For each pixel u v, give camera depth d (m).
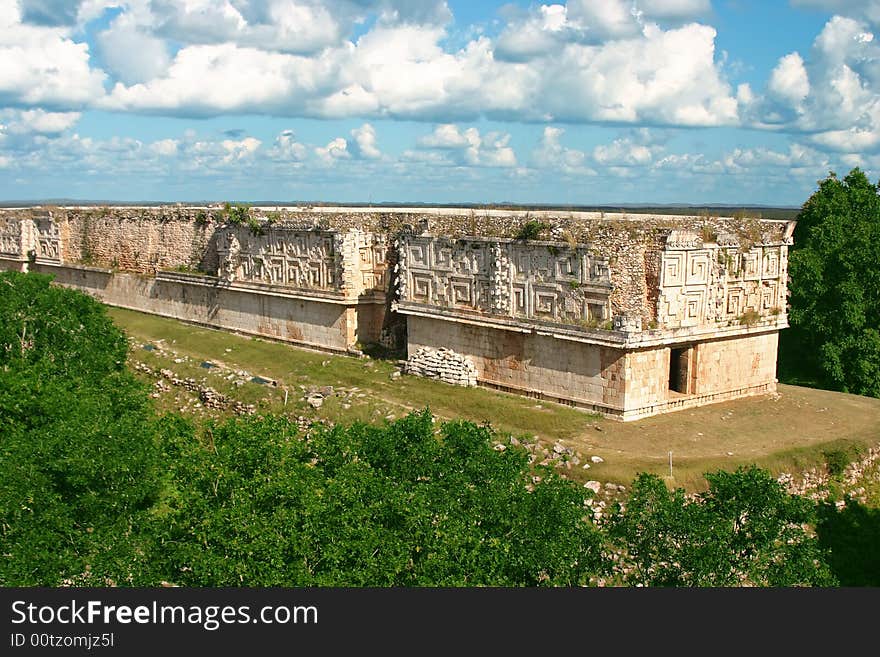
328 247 56.22
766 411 41.66
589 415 40.22
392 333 55.09
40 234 89.94
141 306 75.75
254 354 57.28
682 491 25.67
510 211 52.62
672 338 39.44
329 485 25.19
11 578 24.69
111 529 27.27
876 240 51.62
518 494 25.67
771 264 43.38
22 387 36.25
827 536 33.16
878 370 50.91
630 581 25.61
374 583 23.11
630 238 39.09
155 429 33.53
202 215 68.69
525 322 43.00
